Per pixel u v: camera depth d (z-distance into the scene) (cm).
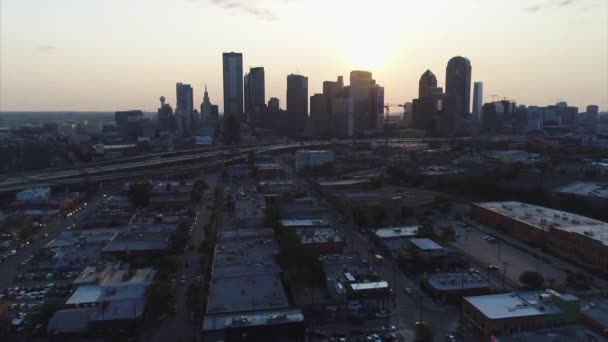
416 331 15600
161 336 16012
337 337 15825
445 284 19162
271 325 15012
